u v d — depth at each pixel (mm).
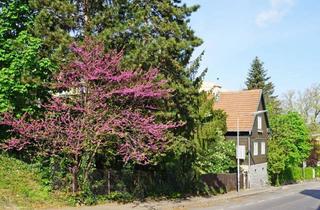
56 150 20141
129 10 22047
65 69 19625
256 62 87062
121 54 20328
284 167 54656
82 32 21594
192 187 31234
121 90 19516
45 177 21203
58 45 20641
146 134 20359
